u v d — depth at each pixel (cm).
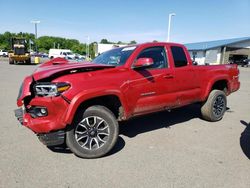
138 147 433
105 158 388
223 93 595
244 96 1020
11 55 3014
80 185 313
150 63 393
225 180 328
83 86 358
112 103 414
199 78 540
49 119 347
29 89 359
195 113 670
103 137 395
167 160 384
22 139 460
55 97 343
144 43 460
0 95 892
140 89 427
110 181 323
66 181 322
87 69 379
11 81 1301
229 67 621
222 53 4603
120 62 435
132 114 427
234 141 467
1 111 664
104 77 383
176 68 491
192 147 436
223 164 372
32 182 318
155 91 452
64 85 347
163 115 646
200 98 553
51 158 385
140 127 546
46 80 352
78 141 376
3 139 459
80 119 370
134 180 326
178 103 504
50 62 513
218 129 538
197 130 529
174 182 322
